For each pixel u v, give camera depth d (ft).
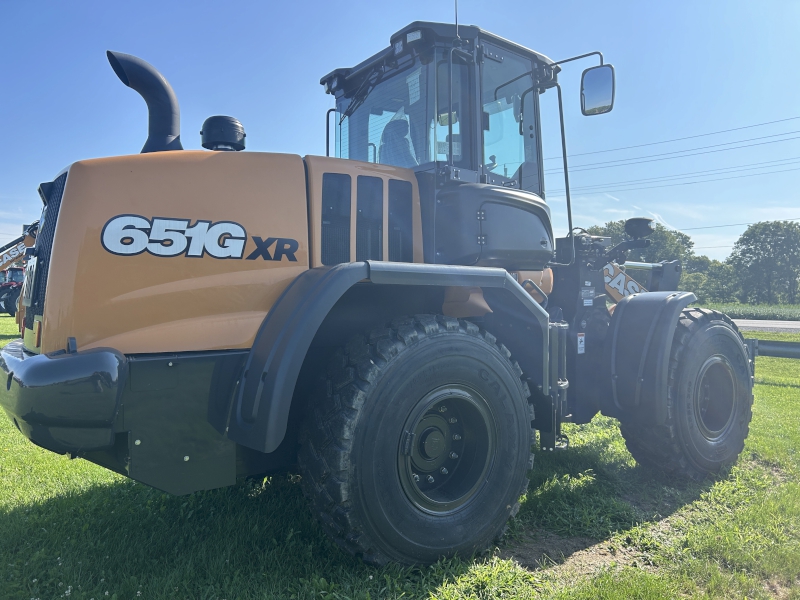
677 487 11.78
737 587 7.66
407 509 7.78
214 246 7.55
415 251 9.52
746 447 14.17
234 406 7.29
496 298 9.58
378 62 10.90
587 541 9.29
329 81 12.17
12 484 11.23
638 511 10.37
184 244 7.38
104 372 6.34
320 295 7.20
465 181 9.69
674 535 9.40
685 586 7.71
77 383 6.25
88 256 6.91
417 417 7.91
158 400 6.89
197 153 7.86
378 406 7.50
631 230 13.37
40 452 13.51
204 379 7.19
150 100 9.19
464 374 8.38
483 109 10.43
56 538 8.66
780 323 86.63
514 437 8.99
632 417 11.88
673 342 11.89
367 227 9.04
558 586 7.68
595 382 12.71
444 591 7.25
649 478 12.22
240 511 9.73
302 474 7.75
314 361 8.64
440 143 9.69
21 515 9.55
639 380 11.65
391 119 10.70
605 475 12.22
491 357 8.74
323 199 8.61
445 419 8.68
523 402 9.20
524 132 11.34
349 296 8.90
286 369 6.91
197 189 7.58
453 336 8.38
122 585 7.23
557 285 13.17
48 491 10.85
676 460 11.82
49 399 6.23
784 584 7.87
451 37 9.84
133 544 8.46
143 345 6.98
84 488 10.98
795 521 9.69
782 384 23.98
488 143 10.53
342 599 6.96
